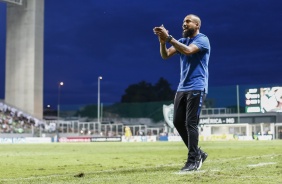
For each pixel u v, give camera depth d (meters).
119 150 18.34
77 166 8.27
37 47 59.34
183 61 5.96
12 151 17.94
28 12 59.47
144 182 4.46
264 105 52.75
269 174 5.25
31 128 54.72
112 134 60.56
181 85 5.95
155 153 14.60
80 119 67.88
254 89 53.50
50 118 78.81
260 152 13.41
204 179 4.63
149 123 61.53
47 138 47.66
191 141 5.79
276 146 20.09
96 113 66.88
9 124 52.72
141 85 100.25
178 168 6.62
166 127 56.97
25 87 59.06
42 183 4.77
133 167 7.50
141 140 51.09
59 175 5.91
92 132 60.50
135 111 62.81
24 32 59.62
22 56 59.59
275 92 52.19
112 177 5.18
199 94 5.77
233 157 10.36
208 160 8.79
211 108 56.41
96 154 14.25
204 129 55.88
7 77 60.66
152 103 61.66
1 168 7.83
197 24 5.98
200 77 5.82
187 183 4.32
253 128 53.91
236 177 4.84
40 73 59.69
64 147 24.22
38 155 13.67
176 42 5.62
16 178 5.61
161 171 6.03
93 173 6.09
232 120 54.81
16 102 59.56
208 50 5.90
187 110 5.84
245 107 54.06
